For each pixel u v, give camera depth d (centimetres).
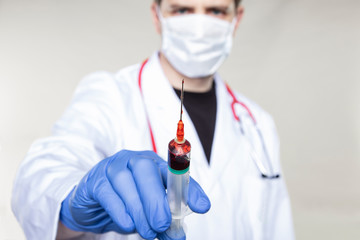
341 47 342
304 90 312
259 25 356
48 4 375
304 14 366
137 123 128
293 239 142
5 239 166
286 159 280
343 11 370
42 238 94
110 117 125
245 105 153
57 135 117
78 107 125
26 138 254
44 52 326
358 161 276
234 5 139
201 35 130
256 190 135
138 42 336
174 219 77
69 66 307
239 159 136
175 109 132
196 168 126
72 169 99
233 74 318
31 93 292
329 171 274
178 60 135
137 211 74
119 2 381
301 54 331
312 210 259
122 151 87
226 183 130
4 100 284
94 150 110
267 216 138
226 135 137
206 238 121
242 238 129
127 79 141
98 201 79
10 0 372
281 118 295
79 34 344
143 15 367
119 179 77
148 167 77
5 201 191
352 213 256
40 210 93
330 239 241
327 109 299
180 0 129
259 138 140
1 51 323
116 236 113
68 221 92
